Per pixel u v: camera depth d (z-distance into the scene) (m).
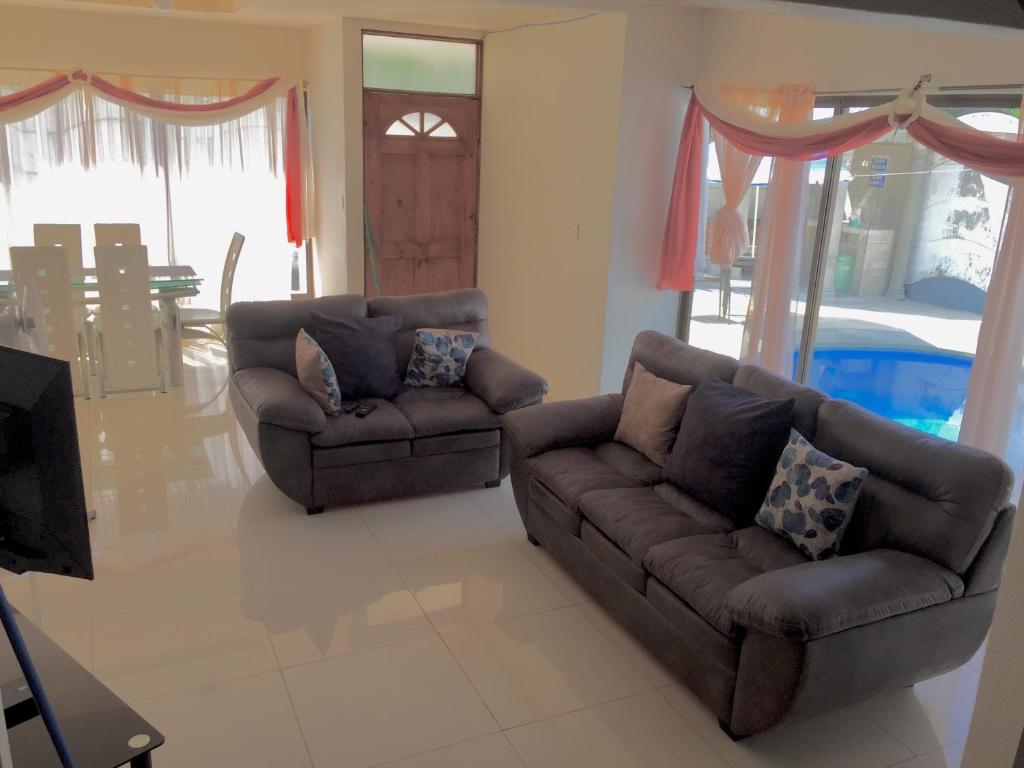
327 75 6.52
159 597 3.23
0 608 1.26
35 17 6.39
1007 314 3.46
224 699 2.67
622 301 5.32
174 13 6.25
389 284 6.66
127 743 1.53
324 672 2.83
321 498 3.96
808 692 2.35
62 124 6.71
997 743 1.61
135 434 4.95
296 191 7.32
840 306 4.62
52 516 1.61
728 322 5.21
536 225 5.95
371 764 2.43
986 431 3.58
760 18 4.66
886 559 2.60
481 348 4.76
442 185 6.62
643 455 3.68
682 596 2.69
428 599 3.31
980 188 3.86
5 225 6.73
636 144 5.05
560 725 2.63
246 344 4.36
